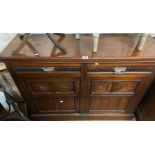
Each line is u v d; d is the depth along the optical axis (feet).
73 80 3.85
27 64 3.40
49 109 4.87
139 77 3.76
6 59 3.21
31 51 3.34
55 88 4.10
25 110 5.00
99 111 4.94
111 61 3.23
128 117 5.08
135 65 3.43
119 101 4.55
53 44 3.53
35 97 4.37
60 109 4.88
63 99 4.47
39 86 4.04
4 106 4.88
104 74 3.67
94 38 3.11
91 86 4.03
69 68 3.54
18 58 3.20
